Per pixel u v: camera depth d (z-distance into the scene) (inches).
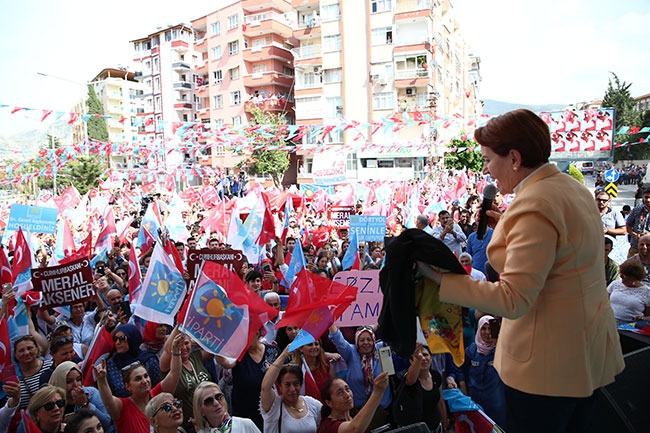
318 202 698.2
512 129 70.8
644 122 1305.4
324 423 169.3
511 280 63.2
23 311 249.4
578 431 75.8
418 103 1531.7
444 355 225.1
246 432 164.1
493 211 90.0
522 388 68.7
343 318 214.5
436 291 73.3
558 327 66.2
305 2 1711.4
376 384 153.4
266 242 407.8
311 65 1694.1
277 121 1642.5
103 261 392.5
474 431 198.4
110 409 175.3
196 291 173.9
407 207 603.8
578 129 504.7
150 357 222.8
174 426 156.9
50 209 419.2
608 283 265.6
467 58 2380.7
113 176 1273.4
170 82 2230.6
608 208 358.6
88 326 280.2
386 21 1552.7
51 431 160.9
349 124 578.9
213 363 224.8
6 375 180.1
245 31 1838.1
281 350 221.5
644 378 98.3
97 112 2311.8
